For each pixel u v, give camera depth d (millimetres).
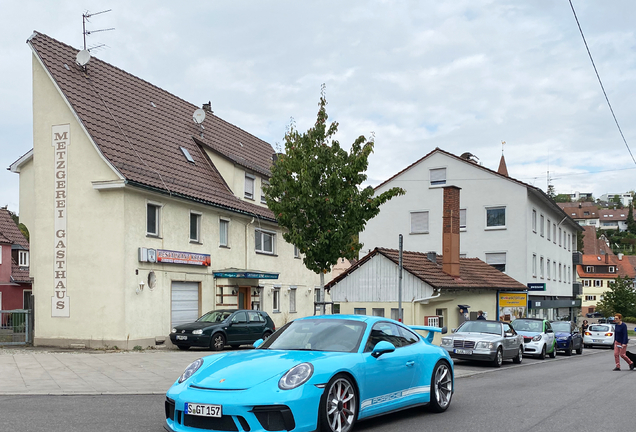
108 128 22375
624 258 110812
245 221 27516
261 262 28703
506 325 21172
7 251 37219
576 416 9289
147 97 27312
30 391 10883
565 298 57125
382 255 27188
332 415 7141
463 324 21422
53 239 21422
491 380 14867
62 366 14602
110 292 20359
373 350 7949
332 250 19797
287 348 8156
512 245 44000
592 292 104188
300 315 32062
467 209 45656
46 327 21188
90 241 20828
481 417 9008
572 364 21859
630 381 15070
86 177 21094
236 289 26188
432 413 9328
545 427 8297
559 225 55469
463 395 11594
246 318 22156
